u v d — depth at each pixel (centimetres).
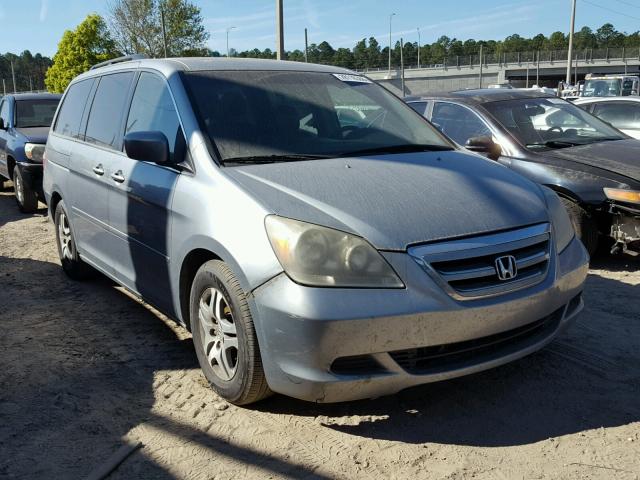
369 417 330
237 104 394
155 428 321
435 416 331
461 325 296
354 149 392
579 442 305
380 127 428
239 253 307
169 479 281
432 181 349
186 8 5003
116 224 439
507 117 666
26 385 368
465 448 302
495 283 309
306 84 434
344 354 284
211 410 338
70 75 5397
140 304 511
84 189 493
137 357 408
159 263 386
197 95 390
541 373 376
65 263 577
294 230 295
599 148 632
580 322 456
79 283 571
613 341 421
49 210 602
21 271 616
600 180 571
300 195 317
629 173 569
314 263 288
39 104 1079
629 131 998
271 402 346
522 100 700
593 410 335
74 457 296
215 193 334
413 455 297
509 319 310
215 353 344
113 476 283
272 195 317
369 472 284
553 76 8400
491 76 8262
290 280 289
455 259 300
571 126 686
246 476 282
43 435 314
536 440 308
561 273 338
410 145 415
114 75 495
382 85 484
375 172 352
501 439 309
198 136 365
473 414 333
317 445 305
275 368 296
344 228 296
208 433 317
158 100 412
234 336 327
